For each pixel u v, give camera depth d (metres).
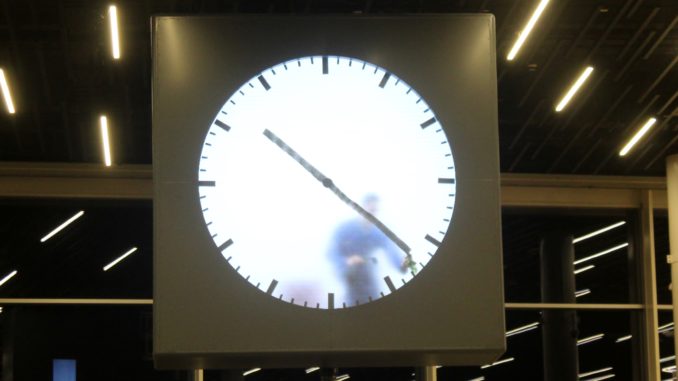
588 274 12.76
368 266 6.36
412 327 6.31
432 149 6.51
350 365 6.67
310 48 6.56
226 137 6.44
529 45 10.74
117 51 10.44
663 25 10.66
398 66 6.57
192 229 6.32
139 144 11.92
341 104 6.52
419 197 6.45
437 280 6.36
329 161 6.46
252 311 6.27
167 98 6.44
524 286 12.62
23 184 12.07
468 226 6.43
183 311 6.25
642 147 12.41
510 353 12.48
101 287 11.97
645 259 12.84
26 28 10.32
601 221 12.93
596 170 12.80
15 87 11.01
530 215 12.79
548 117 11.82
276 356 6.33
